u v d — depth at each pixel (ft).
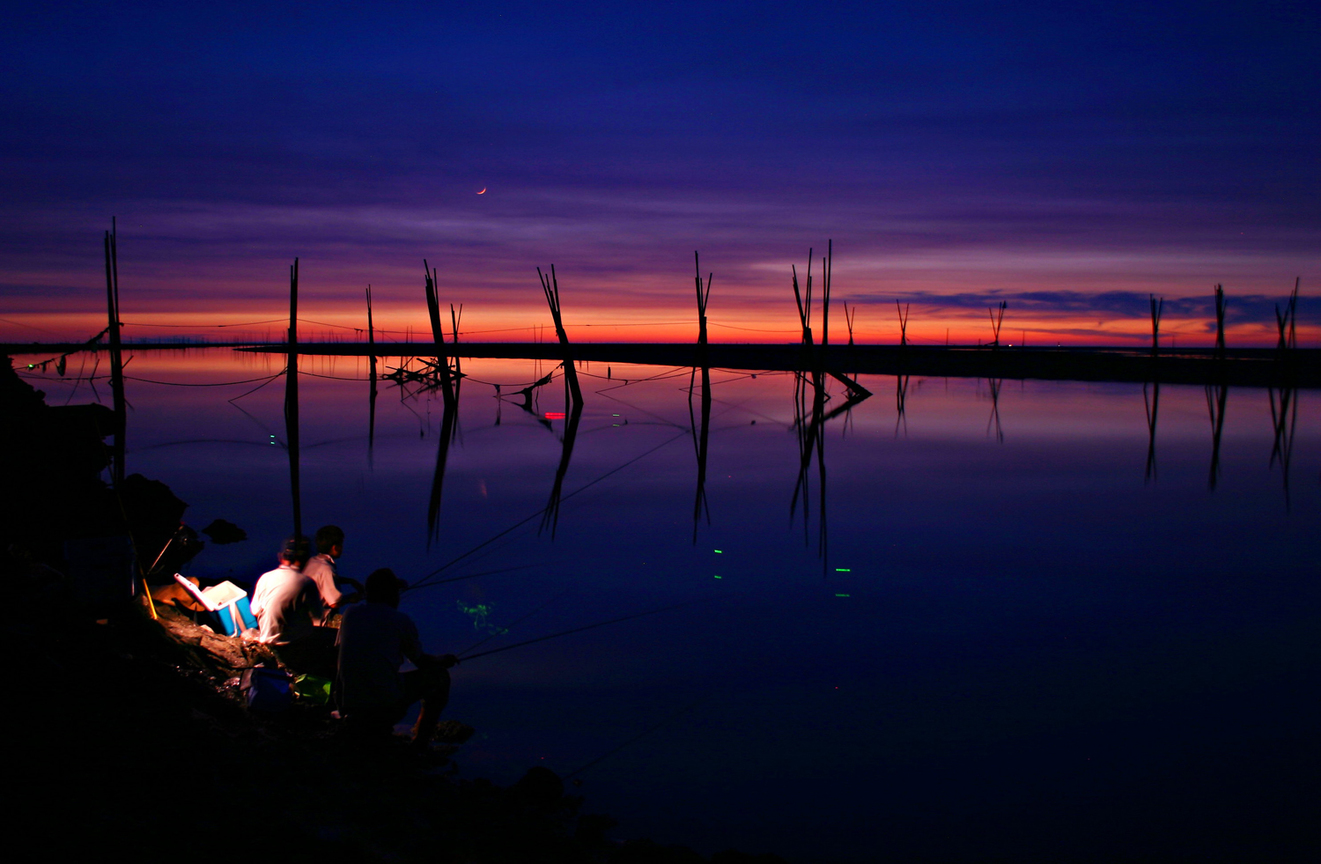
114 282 46.75
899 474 59.41
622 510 46.91
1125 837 14.62
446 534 40.60
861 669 22.77
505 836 12.26
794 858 13.82
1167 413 104.32
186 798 11.39
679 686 21.56
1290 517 44.34
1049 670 22.77
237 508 47.26
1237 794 16.15
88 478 34.99
